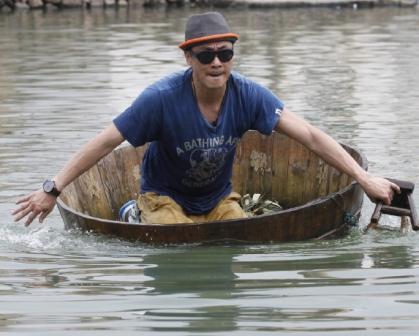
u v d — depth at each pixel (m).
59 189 7.32
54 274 6.50
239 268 6.57
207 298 5.94
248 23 23.31
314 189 8.71
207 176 7.57
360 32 21.22
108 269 6.61
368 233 7.62
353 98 13.34
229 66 7.16
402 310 5.68
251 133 9.02
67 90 14.07
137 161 8.82
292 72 15.60
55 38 20.11
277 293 6.02
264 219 7.14
